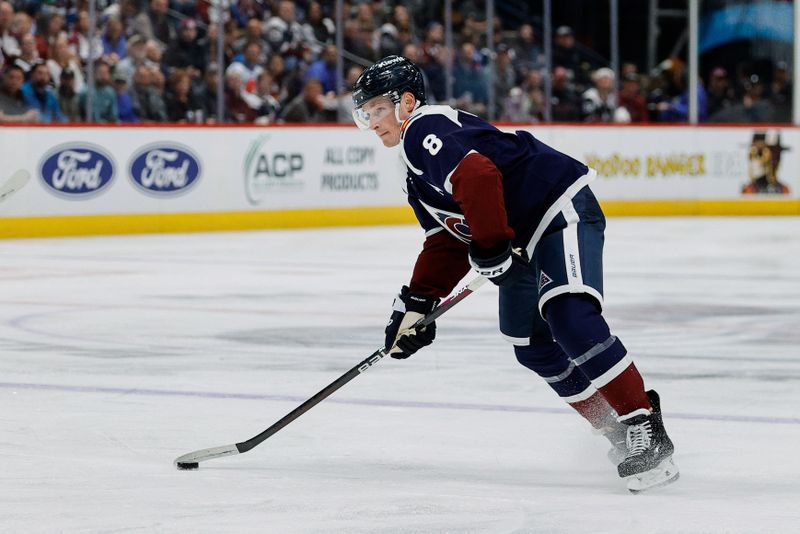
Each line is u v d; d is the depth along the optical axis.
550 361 11.84
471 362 18.47
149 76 45.94
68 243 40.66
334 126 49.25
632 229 47.94
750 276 31.31
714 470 11.75
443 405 15.16
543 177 10.96
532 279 11.53
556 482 11.31
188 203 45.94
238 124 46.97
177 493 10.66
